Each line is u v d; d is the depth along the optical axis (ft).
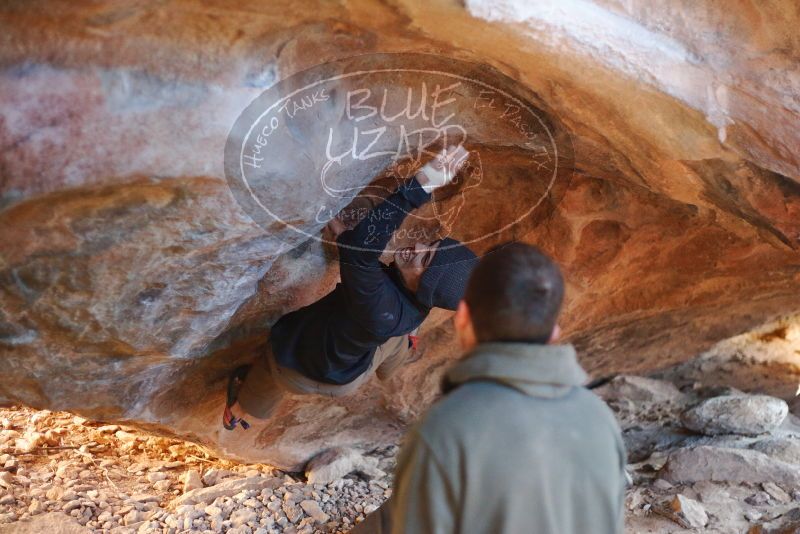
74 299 8.43
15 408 15.25
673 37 7.84
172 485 13.76
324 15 7.05
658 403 17.72
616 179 11.54
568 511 6.27
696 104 8.29
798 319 18.78
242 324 11.39
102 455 14.35
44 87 6.58
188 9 6.65
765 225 10.61
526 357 6.23
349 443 15.30
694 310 16.07
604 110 8.87
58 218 7.40
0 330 8.59
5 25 6.36
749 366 18.43
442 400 6.33
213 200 7.85
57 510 12.41
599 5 7.55
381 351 11.25
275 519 13.01
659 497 14.15
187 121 7.13
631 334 16.42
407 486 6.24
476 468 6.06
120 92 6.83
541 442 6.13
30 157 6.74
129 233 7.86
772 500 13.89
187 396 12.01
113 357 9.57
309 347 10.60
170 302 9.11
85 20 6.47
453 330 13.91
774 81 7.95
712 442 16.16
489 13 6.97
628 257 13.62
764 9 7.54
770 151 8.66
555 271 6.40
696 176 9.95
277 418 13.55
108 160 7.02
